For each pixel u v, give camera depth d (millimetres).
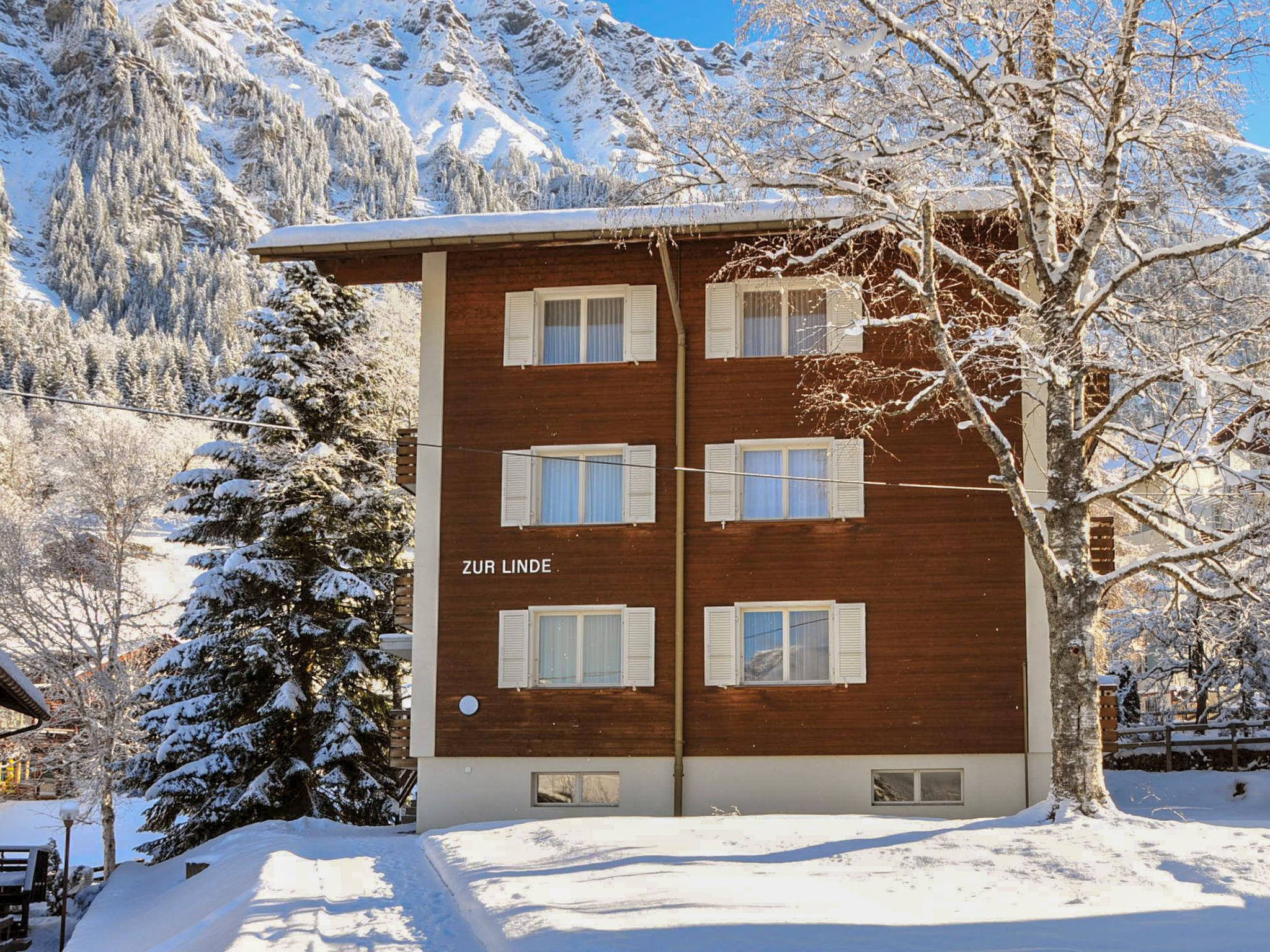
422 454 25750
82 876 36000
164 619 49719
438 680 25062
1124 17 18578
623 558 24953
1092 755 18422
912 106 19516
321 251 25281
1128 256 21078
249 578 32156
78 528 43219
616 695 24562
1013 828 17531
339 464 33219
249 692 31734
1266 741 28234
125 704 39812
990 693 23641
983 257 24562
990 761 23469
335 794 30938
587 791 24625
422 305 26172
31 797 56875
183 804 31609
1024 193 19438
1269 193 19484
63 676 40625
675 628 24500
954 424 24438
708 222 23469
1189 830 16953
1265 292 19891
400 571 33188
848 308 24844
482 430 25672
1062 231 24000
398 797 31594
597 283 25781
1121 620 34219
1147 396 20344
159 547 73938
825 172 20078
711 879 14414
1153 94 19094
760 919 11711
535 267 25984
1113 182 19125
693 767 24156
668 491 25047
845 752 23812
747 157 20031
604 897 13336
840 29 19344
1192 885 13953
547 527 25188
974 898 13398
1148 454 21875
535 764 24594
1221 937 10820
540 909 12688
